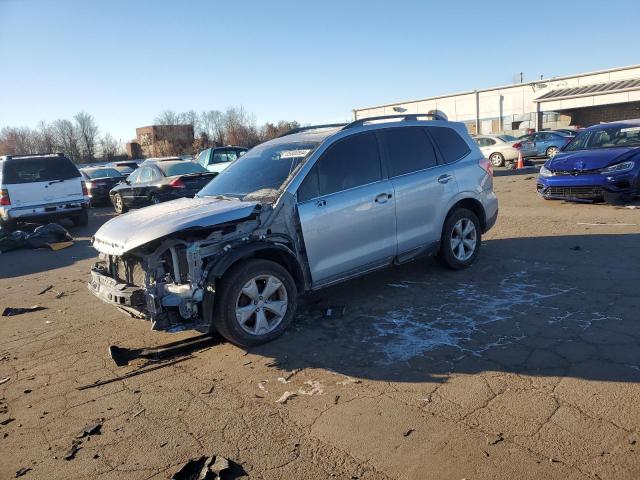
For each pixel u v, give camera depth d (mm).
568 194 10398
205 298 4305
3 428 3621
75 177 13875
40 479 3006
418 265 6879
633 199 9969
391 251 5590
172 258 4398
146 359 4648
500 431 3090
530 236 8297
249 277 4496
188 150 58406
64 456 3211
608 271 6035
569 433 3014
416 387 3695
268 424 3391
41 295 7398
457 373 3848
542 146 25859
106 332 5484
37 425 3625
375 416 3367
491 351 4160
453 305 5281
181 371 4320
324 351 4434
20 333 5676
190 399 3812
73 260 9969
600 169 9867
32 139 60031
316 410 3510
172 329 4324
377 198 5379
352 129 5492
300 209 4863
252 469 2938
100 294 4816
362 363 4152
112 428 3500
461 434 3092
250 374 4133
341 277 5246
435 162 6137
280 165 5332
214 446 3193
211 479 2869
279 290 4742
